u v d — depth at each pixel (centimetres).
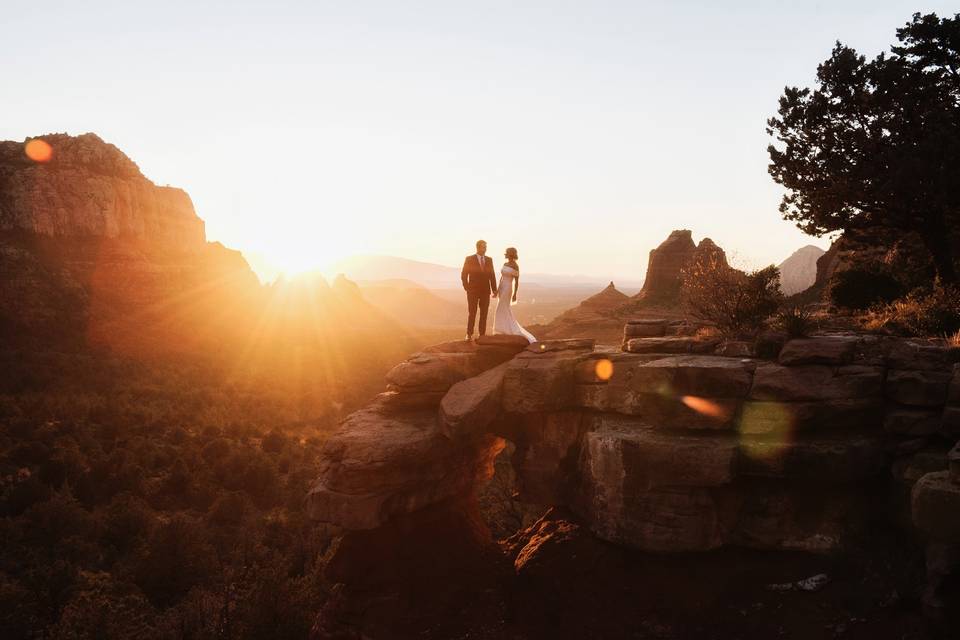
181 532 4109
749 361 1279
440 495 1484
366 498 1312
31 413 7719
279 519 5266
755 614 1127
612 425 1348
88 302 15312
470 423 1346
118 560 4334
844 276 2077
